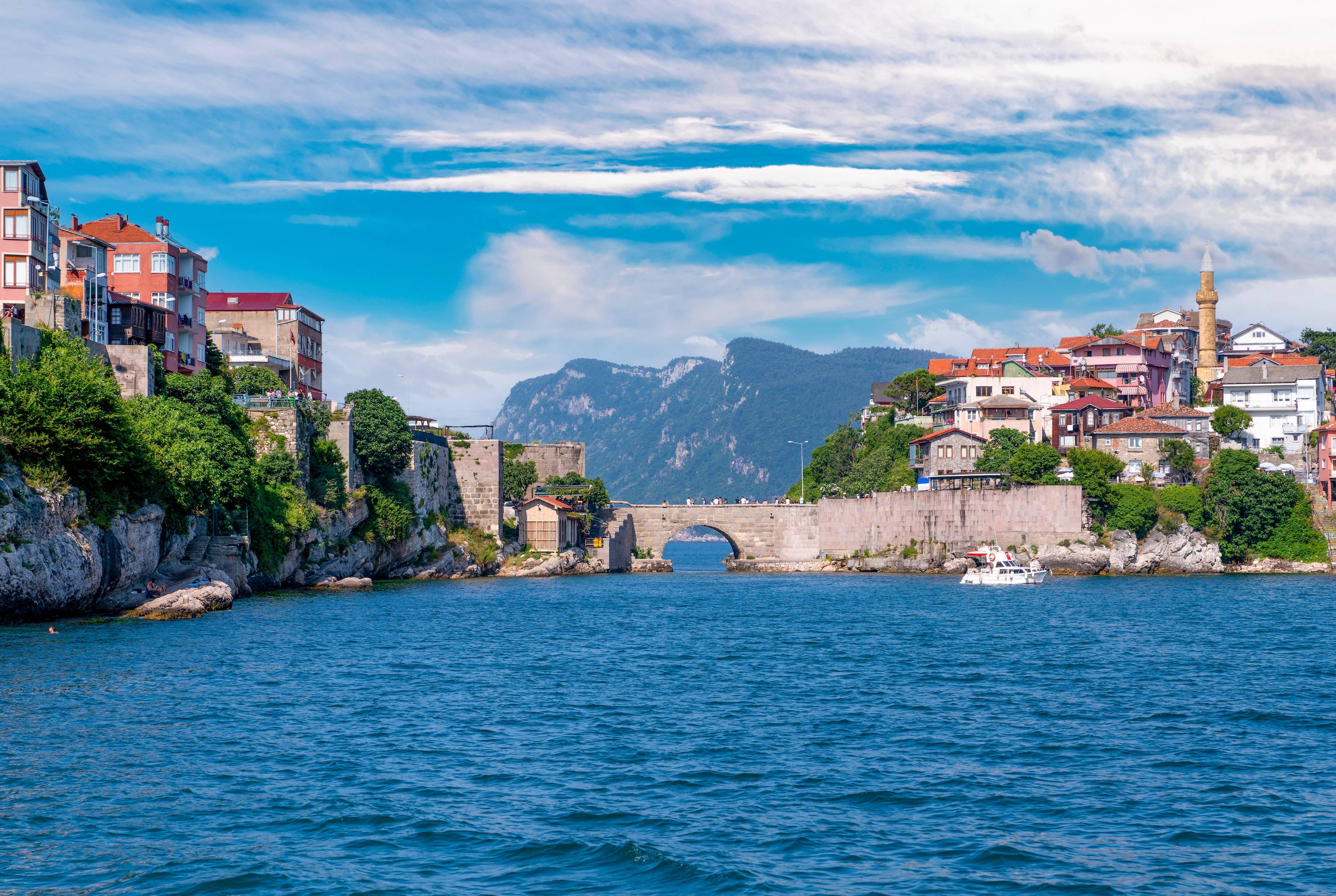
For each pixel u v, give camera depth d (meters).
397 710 49.97
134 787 36.50
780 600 115.50
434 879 29.25
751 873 29.75
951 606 107.12
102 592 78.00
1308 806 35.91
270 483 111.56
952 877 29.72
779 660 68.19
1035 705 52.53
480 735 45.16
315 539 116.75
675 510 181.88
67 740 42.16
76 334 90.69
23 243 95.38
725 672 62.94
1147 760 41.66
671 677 60.81
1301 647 73.56
